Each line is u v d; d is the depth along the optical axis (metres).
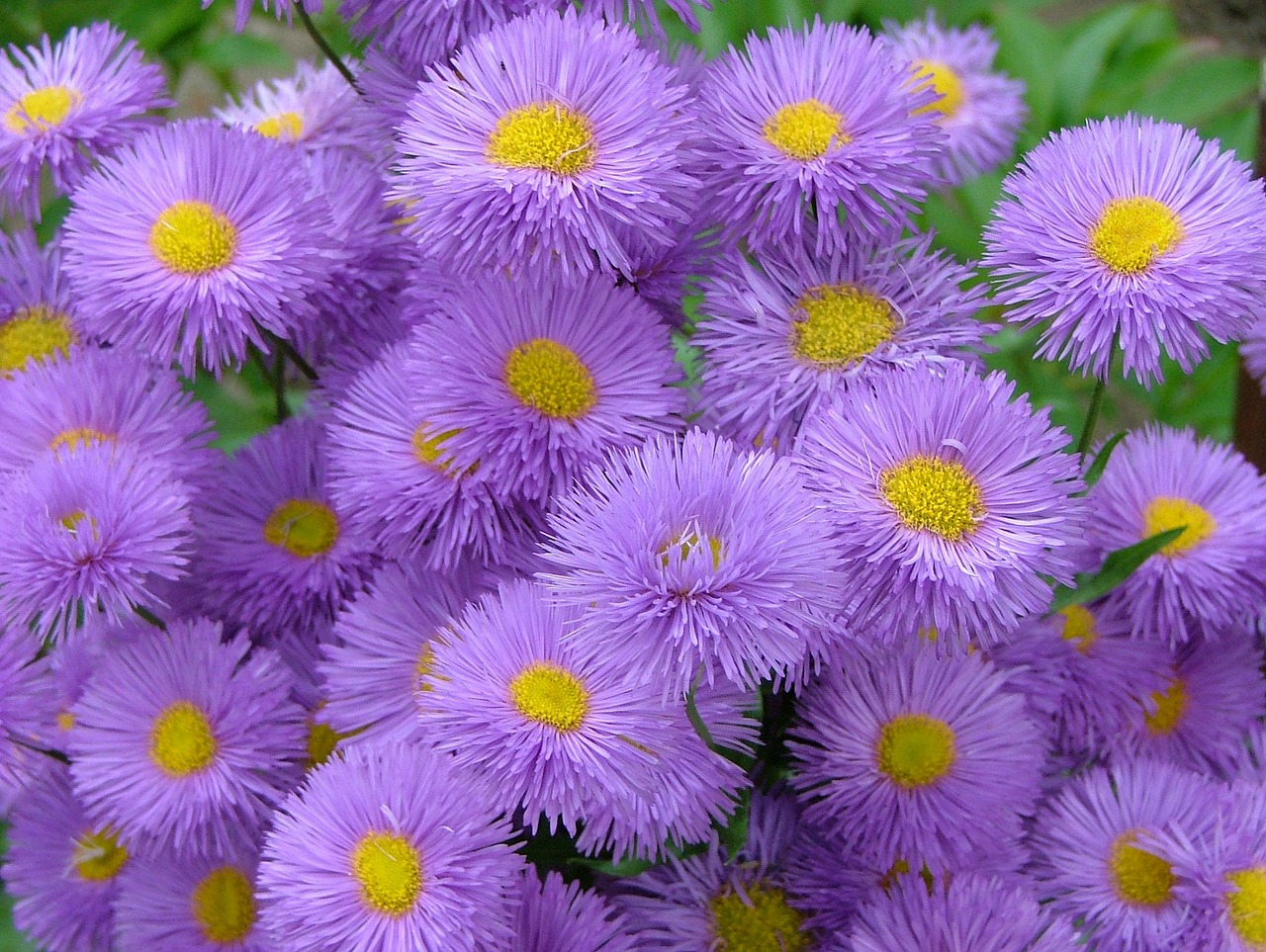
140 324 0.46
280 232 0.47
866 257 0.47
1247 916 0.47
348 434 0.47
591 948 0.45
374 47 0.49
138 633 0.49
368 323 0.50
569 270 0.44
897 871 0.48
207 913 0.49
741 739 0.46
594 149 0.44
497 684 0.44
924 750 0.47
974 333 0.47
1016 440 0.43
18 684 0.47
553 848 0.47
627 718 0.43
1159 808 0.49
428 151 0.44
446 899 0.42
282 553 0.49
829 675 0.48
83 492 0.46
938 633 0.45
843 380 0.47
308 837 0.43
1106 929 0.48
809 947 0.47
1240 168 0.45
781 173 0.46
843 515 0.43
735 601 0.41
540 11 0.45
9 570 0.45
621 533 0.41
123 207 0.47
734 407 0.47
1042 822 0.50
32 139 0.50
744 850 0.48
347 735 0.48
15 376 0.48
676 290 0.48
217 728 0.47
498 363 0.46
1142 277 0.45
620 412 0.46
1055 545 0.43
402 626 0.47
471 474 0.46
